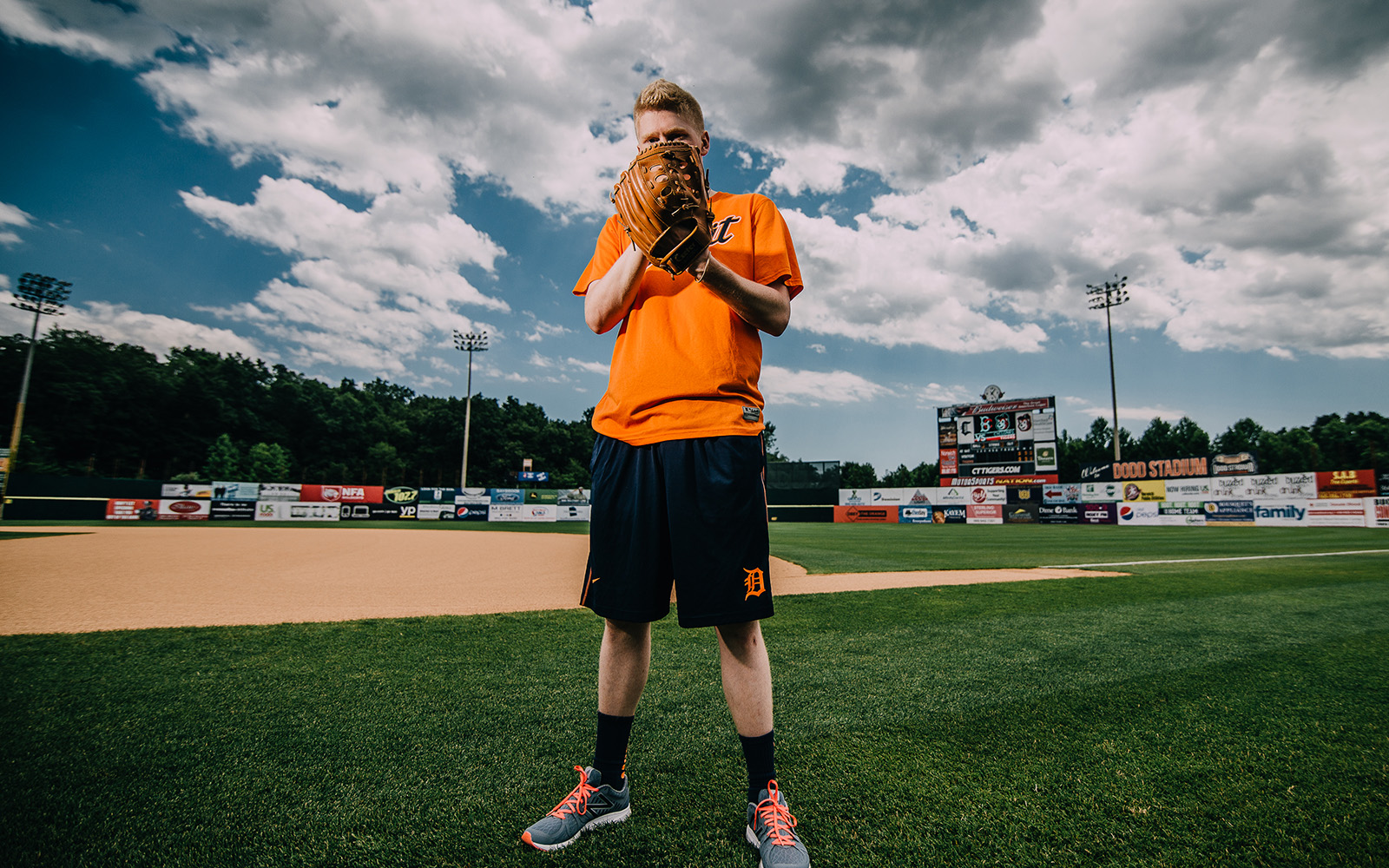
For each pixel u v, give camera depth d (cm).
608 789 140
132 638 323
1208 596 524
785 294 146
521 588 586
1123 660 301
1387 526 1988
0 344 3988
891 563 886
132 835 131
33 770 162
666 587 138
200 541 1180
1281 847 131
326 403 5544
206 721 202
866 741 192
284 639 329
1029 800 153
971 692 246
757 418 140
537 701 228
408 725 202
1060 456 5456
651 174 112
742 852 128
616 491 141
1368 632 372
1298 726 207
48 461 3888
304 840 131
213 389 4738
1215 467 2414
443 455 5491
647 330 144
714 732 199
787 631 373
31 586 534
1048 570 769
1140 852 129
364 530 1814
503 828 138
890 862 125
